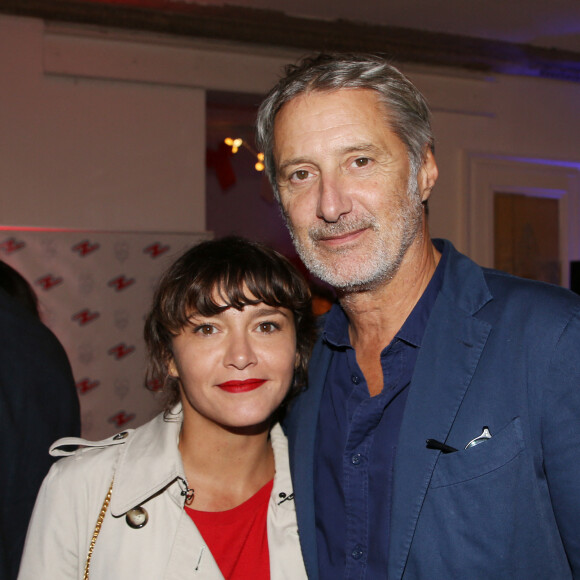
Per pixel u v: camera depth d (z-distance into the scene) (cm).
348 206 122
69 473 133
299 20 378
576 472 107
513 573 110
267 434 139
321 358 147
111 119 367
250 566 129
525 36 419
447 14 385
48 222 357
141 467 132
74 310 359
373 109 124
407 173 127
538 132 453
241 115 526
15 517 147
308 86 126
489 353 118
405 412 120
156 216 377
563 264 455
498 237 440
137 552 127
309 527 130
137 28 359
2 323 161
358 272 124
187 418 136
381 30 395
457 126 435
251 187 706
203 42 376
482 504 111
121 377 367
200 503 133
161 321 134
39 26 349
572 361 109
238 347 127
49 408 163
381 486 124
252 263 130
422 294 131
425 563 112
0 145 347
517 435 111
